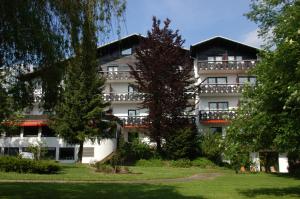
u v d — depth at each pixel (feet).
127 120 158.81
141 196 51.57
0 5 33.12
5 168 75.87
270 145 55.26
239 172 105.50
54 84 38.91
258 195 54.54
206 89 159.43
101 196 50.34
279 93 49.98
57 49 37.01
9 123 109.70
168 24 138.51
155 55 133.59
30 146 127.44
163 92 131.85
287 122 50.75
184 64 136.77
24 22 34.32
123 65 169.89
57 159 145.79
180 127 134.72
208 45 167.02
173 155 134.00
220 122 155.22
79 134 121.08
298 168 129.39
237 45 164.35
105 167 86.74
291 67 48.26
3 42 34.58
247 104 56.65
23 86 38.32
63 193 51.55
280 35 53.83
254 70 62.23
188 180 78.23
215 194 54.80
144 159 132.87
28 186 56.80
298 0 53.83
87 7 38.91
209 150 132.77
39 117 148.56
